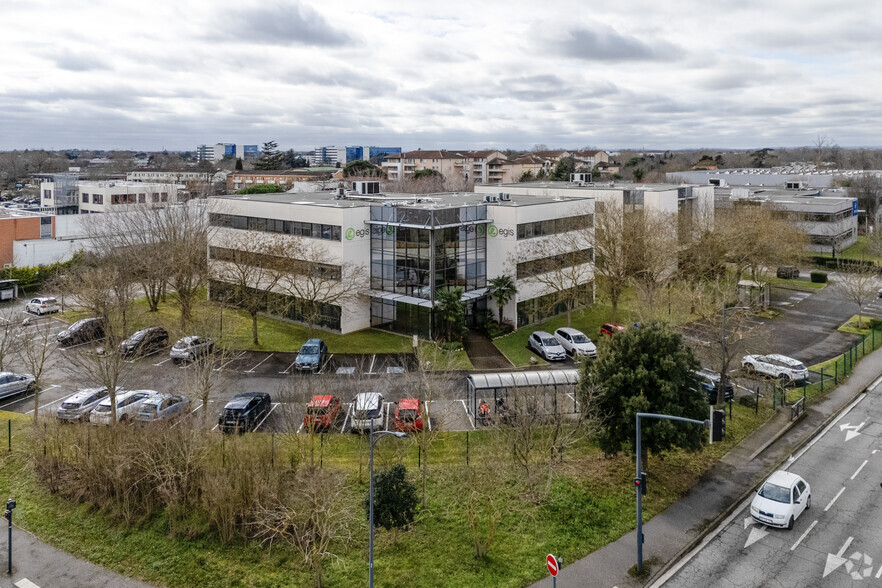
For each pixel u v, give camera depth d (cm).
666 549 2673
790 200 9831
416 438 3209
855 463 3384
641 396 2956
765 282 7069
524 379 3728
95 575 2517
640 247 5688
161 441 2936
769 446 3588
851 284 6325
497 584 2450
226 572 2512
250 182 17500
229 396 4122
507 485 3081
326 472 2942
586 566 2573
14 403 4122
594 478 3194
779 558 2605
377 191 7294
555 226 6097
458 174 17038
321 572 2458
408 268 5469
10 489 3094
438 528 2775
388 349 5134
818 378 4619
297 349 5144
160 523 2797
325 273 5647
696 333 5344
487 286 5772
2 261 8056
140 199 10362
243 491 2753
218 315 5972
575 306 6412
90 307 5228
